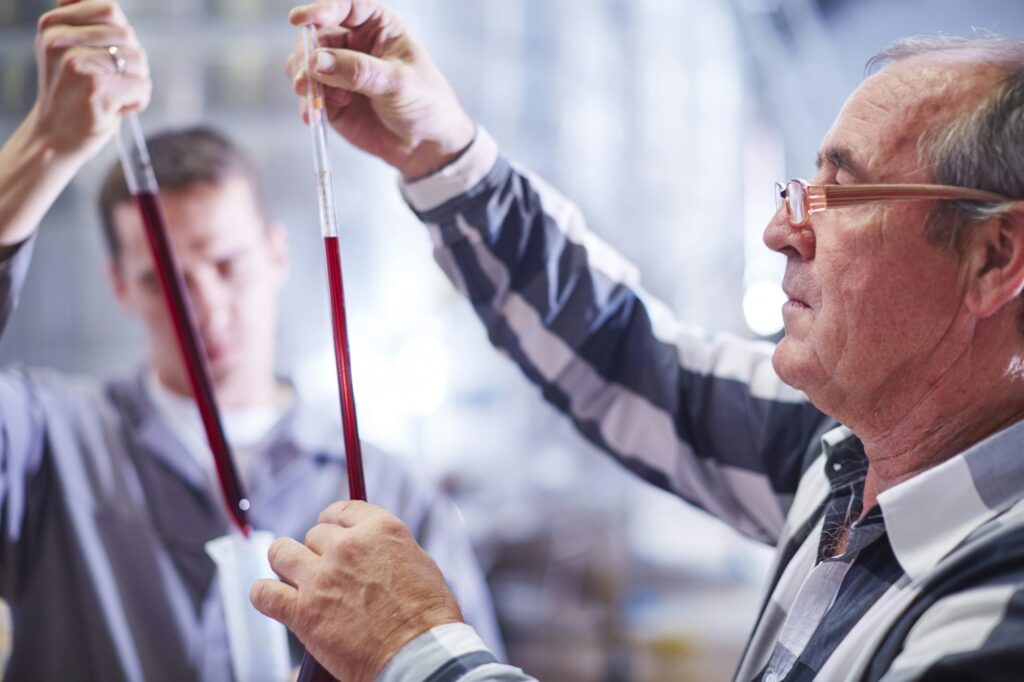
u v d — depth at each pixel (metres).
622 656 3.44
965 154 0.82
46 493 1.51
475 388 4.08
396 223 3.73
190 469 1.54
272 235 1.67
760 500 1.17
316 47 0.97
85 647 1.46
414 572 0.80
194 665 1.47
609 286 1.22
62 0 0.99
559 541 3.74
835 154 0.89
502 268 1.19
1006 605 0.69
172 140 1.58
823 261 0.88
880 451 0.91
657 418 1.20
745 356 1.21
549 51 4.58
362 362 3.69
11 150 0.98
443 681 0.74
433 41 4.27
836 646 0.83
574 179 4.70
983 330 0.85
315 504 1.59
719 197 4.76
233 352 1.58
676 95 4.76
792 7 3.53
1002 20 3.05
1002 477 0.81
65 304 3.15
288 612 0.82
